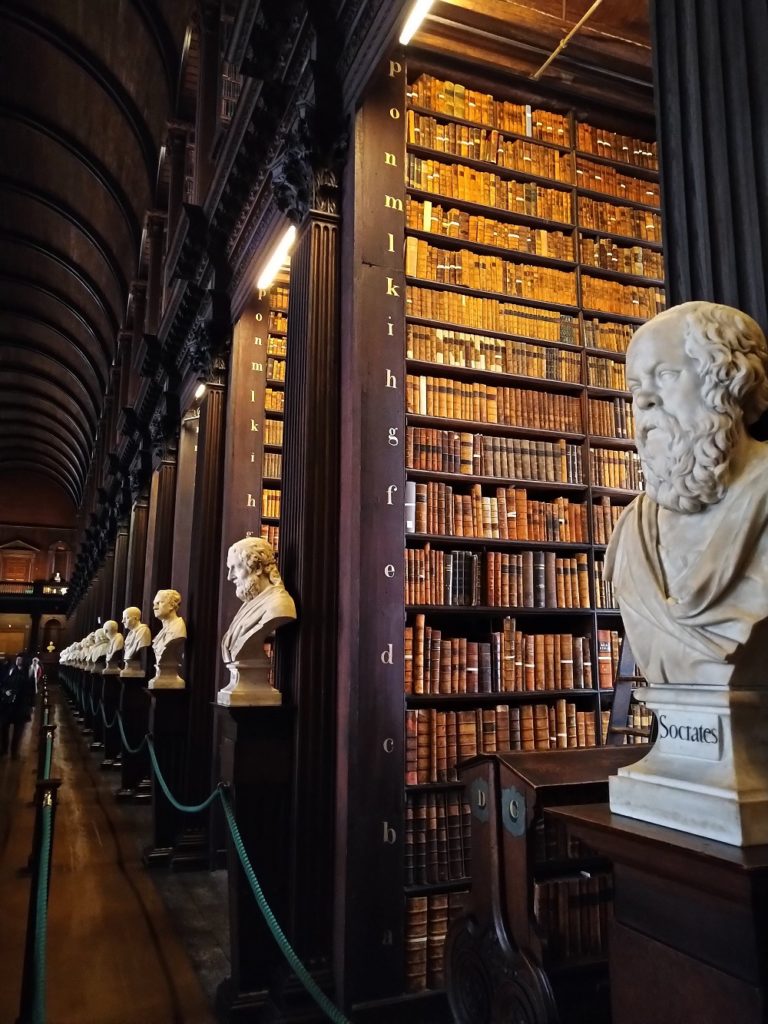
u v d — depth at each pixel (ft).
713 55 5.22
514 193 14.64
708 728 4.03
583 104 15.67
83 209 52.47
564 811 4.77
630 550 4.70
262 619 11.75
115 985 11.60
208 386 20.20
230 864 11.25
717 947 3.83
